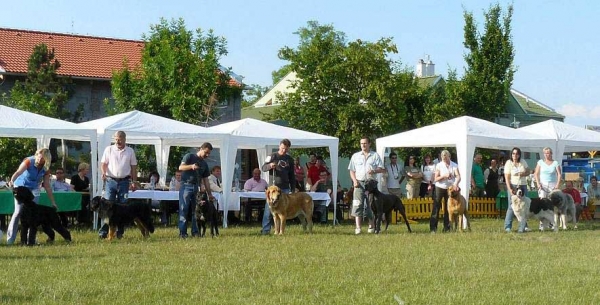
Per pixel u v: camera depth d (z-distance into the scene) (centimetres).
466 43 3188
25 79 2914
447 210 1484
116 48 3384
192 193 1312
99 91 3083
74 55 3197
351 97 2789
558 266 940
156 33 2941
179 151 2675
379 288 776
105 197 1282
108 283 794
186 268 901
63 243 1198
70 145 2755
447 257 1027
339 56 2808
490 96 3117
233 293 745
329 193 1859
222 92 2966
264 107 4669
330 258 1005
